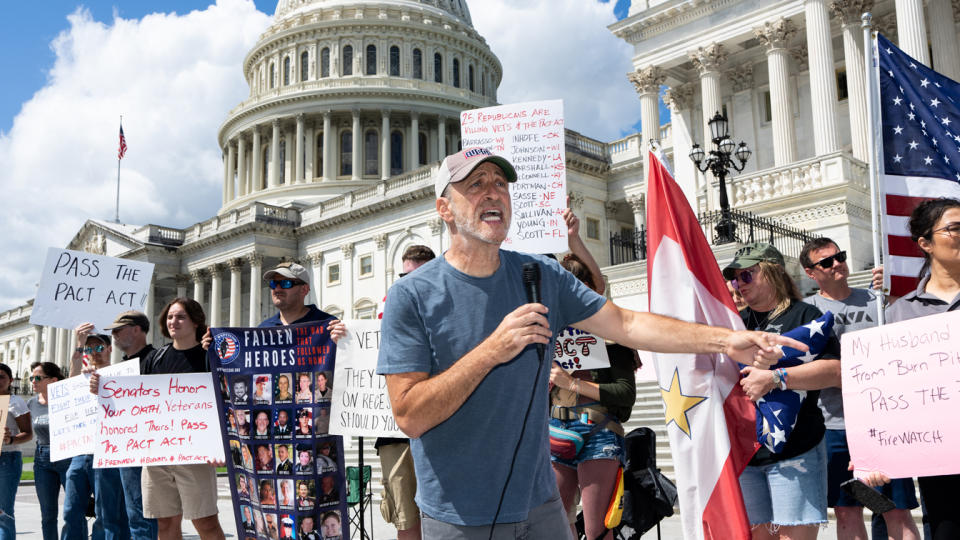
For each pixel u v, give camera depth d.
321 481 5.80
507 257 3.52
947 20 26.14
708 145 30.27
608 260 47.72
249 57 83.62
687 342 3.44
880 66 5.55
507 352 2.88
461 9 87.69
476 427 3.19
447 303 3.26
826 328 4.62
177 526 6.98
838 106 30.16
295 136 76.88
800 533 4.44
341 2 79.25
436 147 77.62
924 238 4.36
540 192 6.69
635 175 47.59
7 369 9.05
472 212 3.23
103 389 6.74
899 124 5.52
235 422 5.95
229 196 82.19
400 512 6.33
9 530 8.47
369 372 5.88
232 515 13.54
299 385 5.91
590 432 5.28
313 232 58.28
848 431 4.12
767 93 32.25
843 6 27.30
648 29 32.81
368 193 54.72
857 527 5.53
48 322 8.20
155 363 7.29
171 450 6.72
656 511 5.49
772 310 5.11
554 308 3.51
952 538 3.85
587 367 5.40
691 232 4.66
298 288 6.76
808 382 4.36
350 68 77.00
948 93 5.49
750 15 29.62
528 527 3.28
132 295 8.72
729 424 4.50
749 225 21.06
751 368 4.45
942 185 5.40
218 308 61.47
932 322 3.92
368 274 53.38
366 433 5.79
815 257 5.83
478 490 3.19
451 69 80.12
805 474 4.44
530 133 6.82
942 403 3.84
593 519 5.23
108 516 7.72
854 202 23.05
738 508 4.25
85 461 8.10
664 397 4.64
